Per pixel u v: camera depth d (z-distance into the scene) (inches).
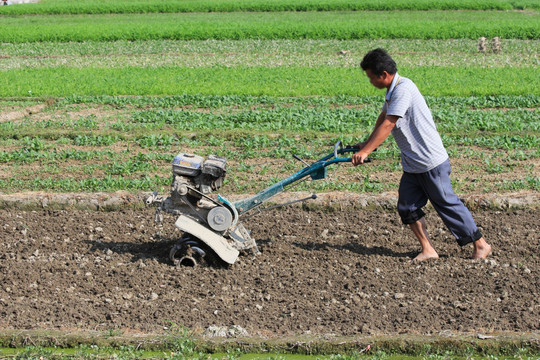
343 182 561.3
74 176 594.2
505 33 1768.0
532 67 1254.3
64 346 320.8
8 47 1723.7
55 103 949.8
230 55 1520.7
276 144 695.1
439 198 393.4
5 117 840.9
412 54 1491.1
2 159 645.9
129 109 912.3
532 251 425.4
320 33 1797.5
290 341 315.0
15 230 471.8
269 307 355.9
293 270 401.4
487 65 1310.3
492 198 496.7
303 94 995.9
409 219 403.5
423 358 309.0
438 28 1793.8
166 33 1831.9
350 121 795.4
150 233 464.4
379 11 2536.9
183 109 907.4
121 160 643.5
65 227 474.6
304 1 2733.8
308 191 533.0
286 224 476.1
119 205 509.0
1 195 515.8
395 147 655.8
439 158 384.8
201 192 400.2
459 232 402.3
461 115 810.2
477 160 625.0
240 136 724.0
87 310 351.3
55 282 388.2
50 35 1835.6
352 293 370.6
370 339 315.0
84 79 1155.9
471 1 2596.0
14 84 1096.2
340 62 1379.2
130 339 318.7
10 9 2610.7
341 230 466.6
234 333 323.0
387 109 381.4
